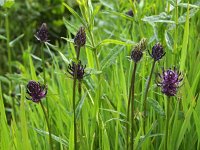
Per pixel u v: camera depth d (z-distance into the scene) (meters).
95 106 0.78
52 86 1.12
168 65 0.93
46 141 0.83
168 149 0.75
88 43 0.84
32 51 1.66
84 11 0.84
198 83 0.87
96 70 0.77
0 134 0.78
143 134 0.78
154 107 0.74
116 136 0.77
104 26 1.51
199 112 0.79
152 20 0.88
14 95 1.23
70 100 0.93
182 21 0.87
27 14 2.10
